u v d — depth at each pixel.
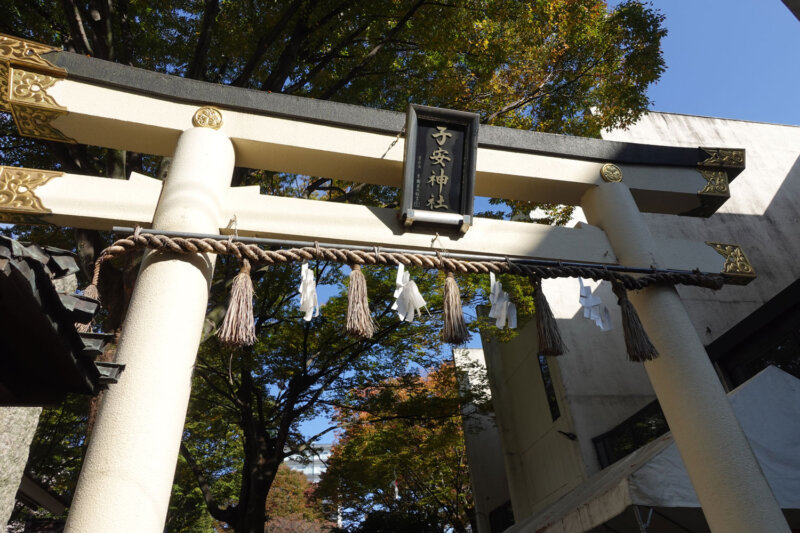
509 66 8.76
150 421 2.71
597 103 9.16
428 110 4.14
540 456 12.34
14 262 1.96
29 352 2.57
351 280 3.49
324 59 7.94
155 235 3.17
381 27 7.97
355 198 8.46
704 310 11.48
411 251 3.82
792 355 7.53
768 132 14.57
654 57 8.46
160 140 3.89
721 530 3.27
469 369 15.67
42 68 3.63
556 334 3.73
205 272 3.34
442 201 4.06
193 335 3.10
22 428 4.91
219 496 15.55
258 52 6.91
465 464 16.27
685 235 12.52
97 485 2.52
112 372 2.75
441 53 8.05
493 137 4.52
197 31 8.05
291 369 10.58
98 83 3.77
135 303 3.09
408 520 12.97
